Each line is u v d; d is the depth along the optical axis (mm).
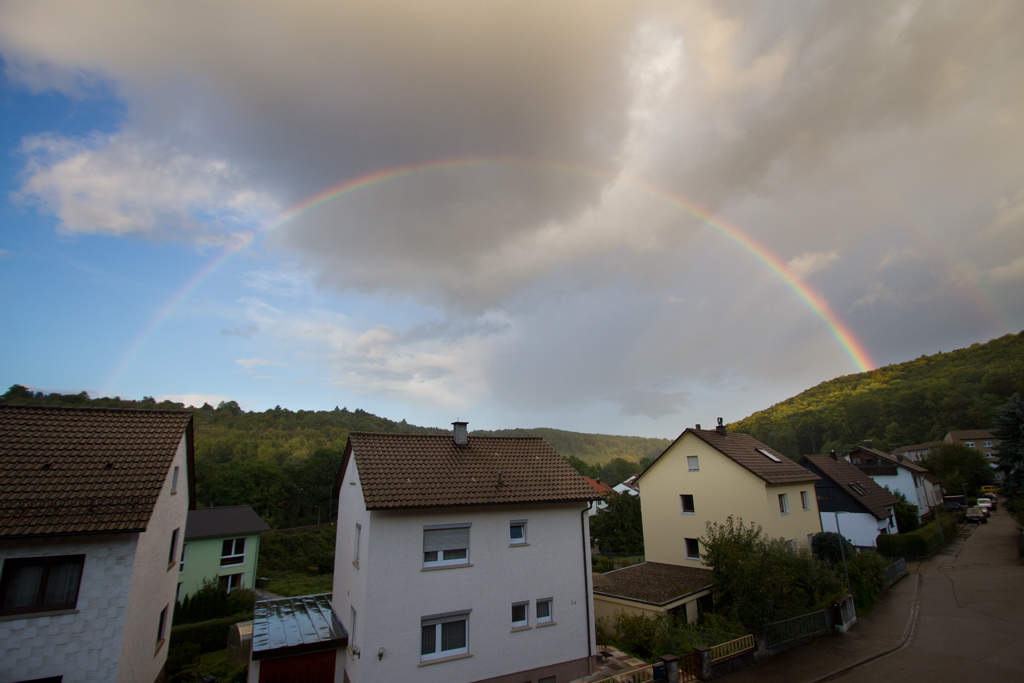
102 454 15078
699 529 29281
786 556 21719
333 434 127500
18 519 12297
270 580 46031
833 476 39531
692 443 30469
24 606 12242
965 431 96812
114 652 12672
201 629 24250
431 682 14891
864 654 17609
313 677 15922
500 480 18047
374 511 15281
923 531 38875
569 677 17234
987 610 21969
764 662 17125
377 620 14531
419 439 20109
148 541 14828
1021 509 40344
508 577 16953
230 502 65500
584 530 19016
